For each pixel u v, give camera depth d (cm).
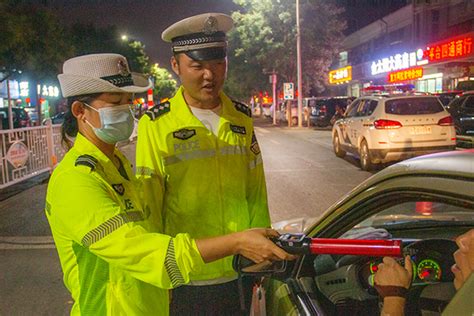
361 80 3722
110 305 177
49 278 532
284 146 1847
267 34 3194
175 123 253
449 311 133
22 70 2411
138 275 171
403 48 3391
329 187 984
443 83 2575
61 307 460
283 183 1041
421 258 224
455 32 2884
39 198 988
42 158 1271
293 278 227
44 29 2309
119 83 189
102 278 178
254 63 3444
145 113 259
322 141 2025
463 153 162
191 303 262
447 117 1110
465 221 268
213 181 250
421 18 3212
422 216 280
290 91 2966
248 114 275
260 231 178
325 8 3167
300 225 342
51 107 4575
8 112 2992
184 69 246
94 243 168
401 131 1097
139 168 251
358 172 1168
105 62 189
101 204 170
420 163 169
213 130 258
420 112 1112
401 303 172
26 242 672
